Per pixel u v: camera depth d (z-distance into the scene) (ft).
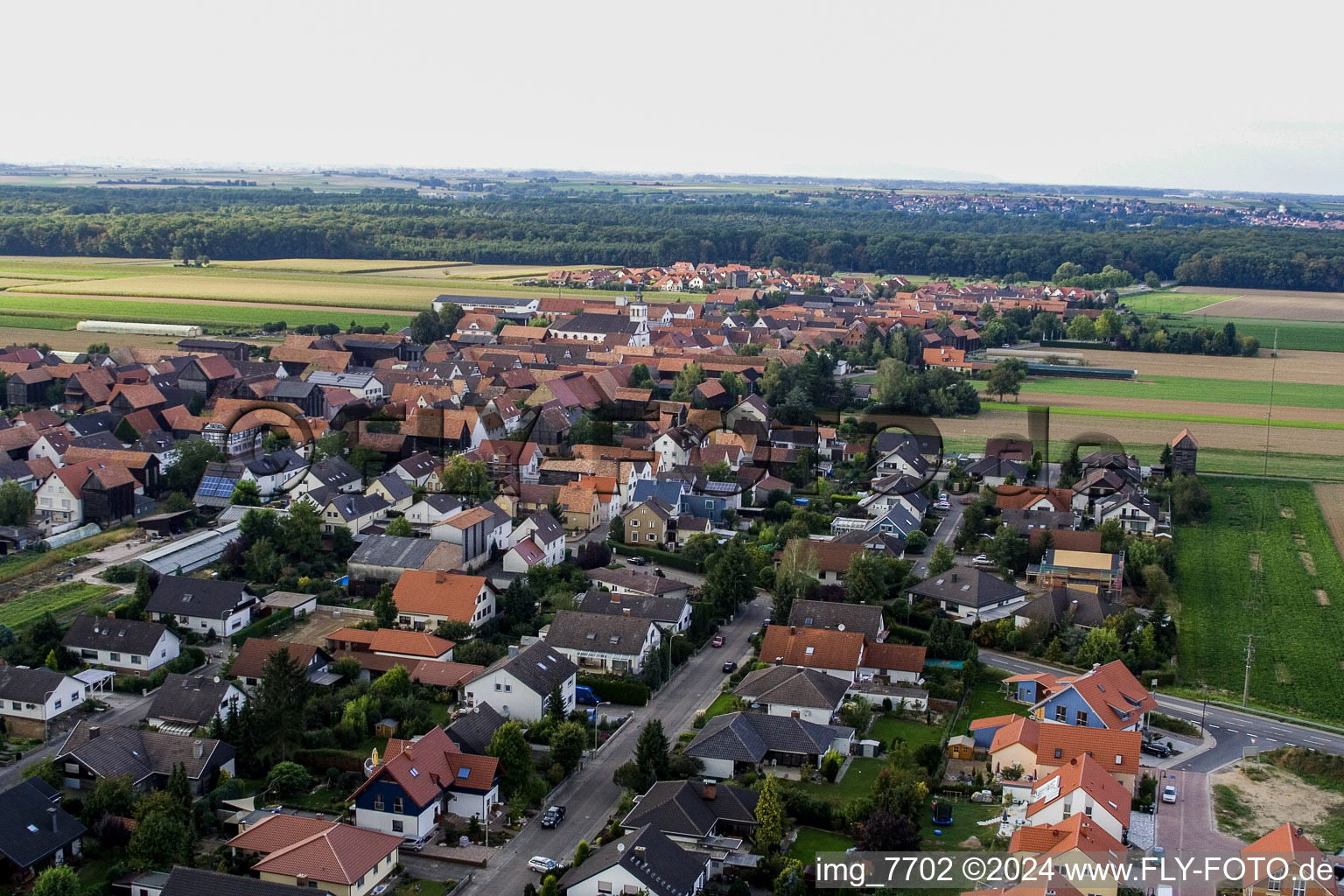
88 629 407.44
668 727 377.09
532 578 480.23
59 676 367.04
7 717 362.12
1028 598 488.44
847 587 470.39
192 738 335.67
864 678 415.64
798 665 409.28
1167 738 382.63
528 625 445.78
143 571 455.63
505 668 374.84
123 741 330.34
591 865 276.21
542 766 348.18
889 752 352.90
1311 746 378.94
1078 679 378.73
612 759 355.97
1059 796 304.50
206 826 306.55
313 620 453.58
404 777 306.55
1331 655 456.86
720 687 410.52
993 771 349.00
